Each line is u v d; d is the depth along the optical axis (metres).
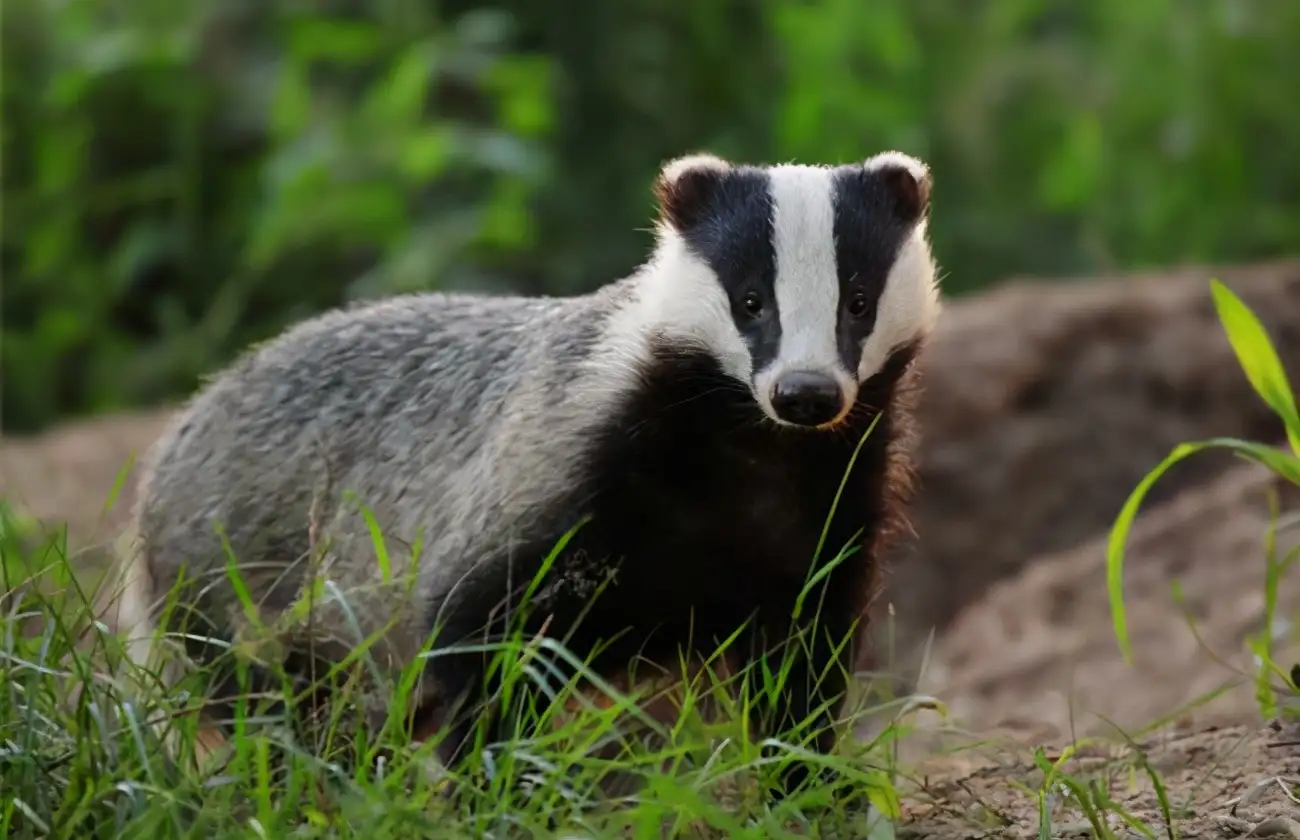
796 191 8.75
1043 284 19.75
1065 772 8.74
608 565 8.73
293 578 9.92
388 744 7.21
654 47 23.59
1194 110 22.62
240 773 6.85
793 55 23.30
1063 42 25.66
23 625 8.16
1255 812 7.73
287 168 21.55
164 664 7.84
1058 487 17.27
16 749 6.99
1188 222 22.67
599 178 22.69
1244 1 22.52
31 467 16.17
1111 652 12.68
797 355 8.39
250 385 10.49
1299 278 18.53
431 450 9.59
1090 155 23.19
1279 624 11.83
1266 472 14.97
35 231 22.47
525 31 23.53
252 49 23.14
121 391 21.56
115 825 6.64
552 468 8.71
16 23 22.83
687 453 8.68
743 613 9.04
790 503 8.80
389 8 22.94
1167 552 14.31
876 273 8.75
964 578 16.78
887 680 9.54
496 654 8.31
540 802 6.89
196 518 10.34
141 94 22.67
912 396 9.40
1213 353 17.78
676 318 8.68
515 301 10.03
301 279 22.05
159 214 22.67
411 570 8.36
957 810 8.18
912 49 23.62
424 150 21.59
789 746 7.23
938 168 23.36
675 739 7.52
